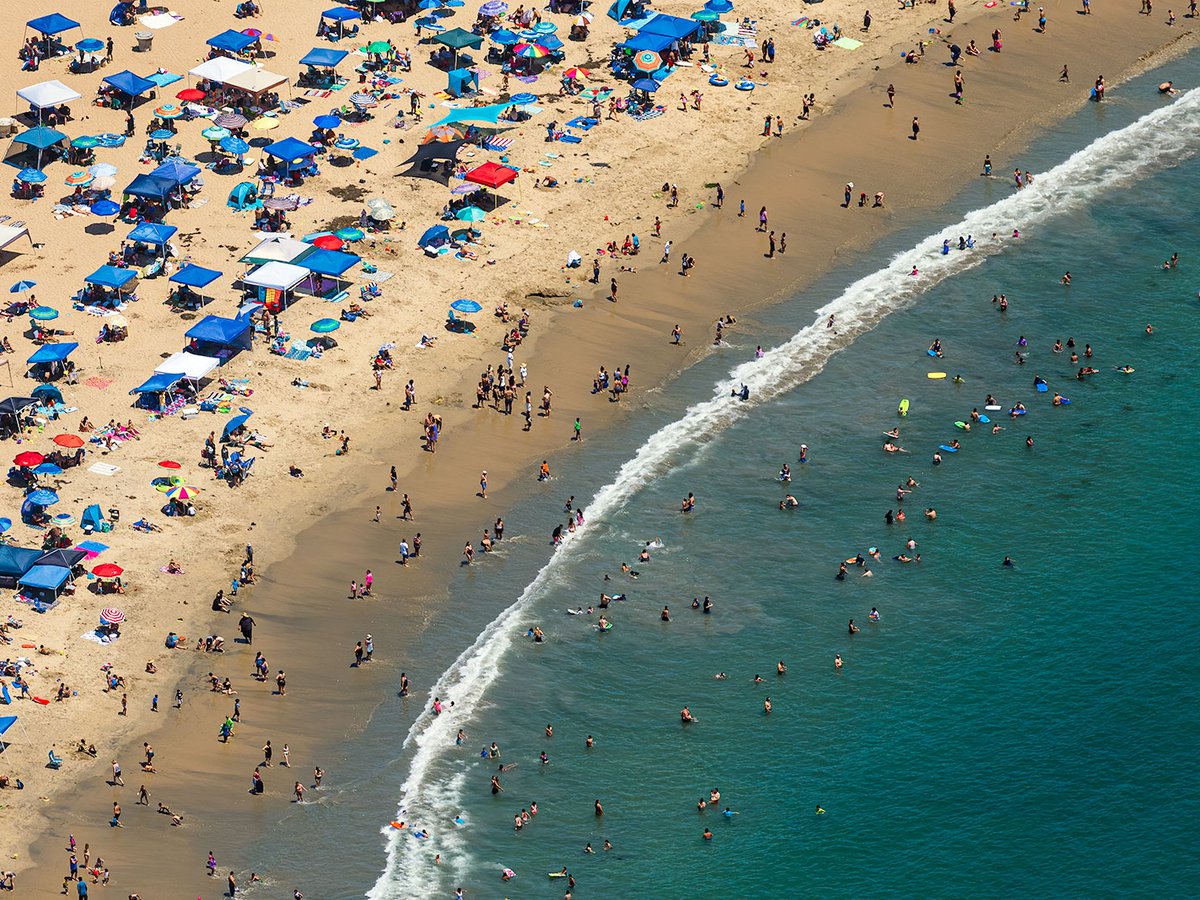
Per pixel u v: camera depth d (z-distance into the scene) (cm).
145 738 8662
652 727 8919
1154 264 12494
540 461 10656
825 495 10462
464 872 8119
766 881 8106
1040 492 10462
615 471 10612
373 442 10662
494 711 8981
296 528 10006
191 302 11644
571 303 11944
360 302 11781
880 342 11756
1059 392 11269
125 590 9462
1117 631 9444
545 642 9400
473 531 10119
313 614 9481
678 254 12488
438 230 12281
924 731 8881
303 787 8506
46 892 7844
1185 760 8644
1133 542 10062
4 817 8181
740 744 8825
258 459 10444
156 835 8181
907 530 10181
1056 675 9181
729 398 11231
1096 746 8750
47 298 11625
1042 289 12250
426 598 9656
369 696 9038
